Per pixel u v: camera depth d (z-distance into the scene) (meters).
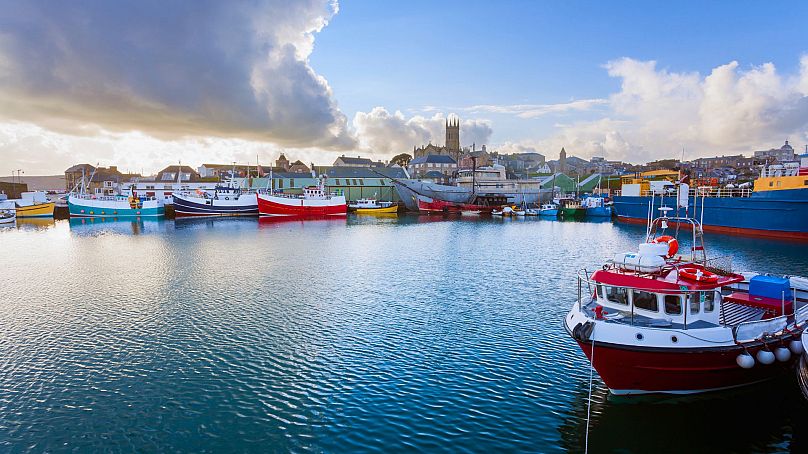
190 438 16.50
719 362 17.11
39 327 28.16
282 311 31.27
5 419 17.81
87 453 15.71
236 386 20.28
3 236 82.19
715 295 18.19
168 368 22.14
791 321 19.00
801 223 66.50
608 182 173.75
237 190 147.00
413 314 30.36
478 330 27.06
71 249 63.53
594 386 19.83
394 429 16.88
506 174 180.88
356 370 21.75
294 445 16.00
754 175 176.62
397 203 158.75
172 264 50.47
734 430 16.38
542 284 39.38
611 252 58.84
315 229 93.81
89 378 21.17
